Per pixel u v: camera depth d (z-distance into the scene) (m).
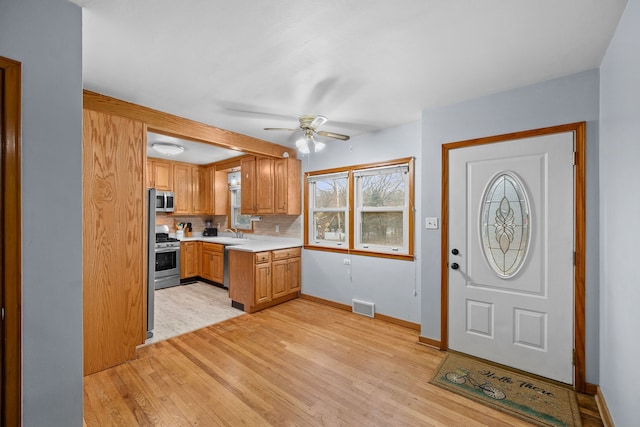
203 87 2.31
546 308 2.21
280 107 2.75
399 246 3.46
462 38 1.67
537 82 2.23
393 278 3.39
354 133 3.66
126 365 2.41
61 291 1.38
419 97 2.53
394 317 3.37
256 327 3.24
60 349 1.37
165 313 3.68
